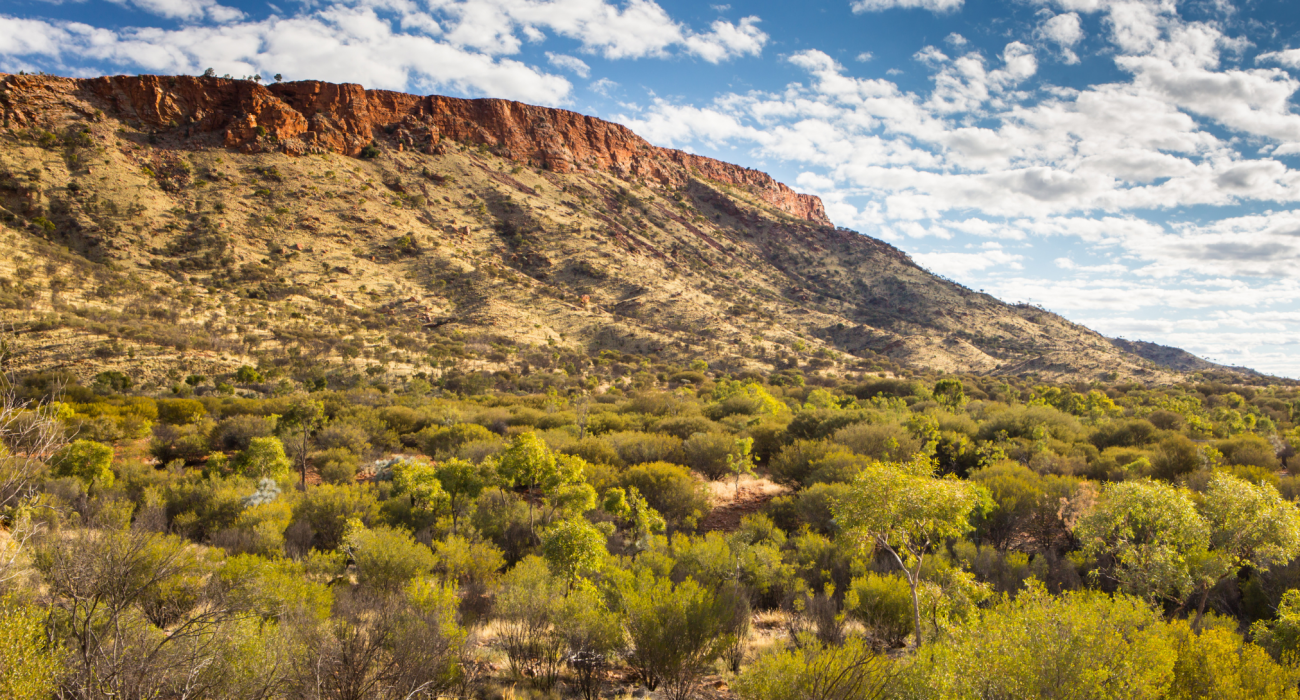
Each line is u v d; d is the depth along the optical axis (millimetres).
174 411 36250
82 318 60812
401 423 36938
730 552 14438
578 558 12141
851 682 7125
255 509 16219
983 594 10617
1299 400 60312
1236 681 7234
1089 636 6418
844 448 25016
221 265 99188
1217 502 10945
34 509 5516
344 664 6539
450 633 8398
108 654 5469
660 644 8930
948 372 111062
